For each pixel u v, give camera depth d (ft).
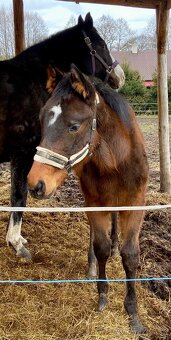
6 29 89.45
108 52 16.38
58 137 7.95
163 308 11.06
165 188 19.42
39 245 14.08
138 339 9.59
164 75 18.94
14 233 13.41
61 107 8.00
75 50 15.61
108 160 9.02
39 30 98.12
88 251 13.24
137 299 11.07
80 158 8.38
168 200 18.21
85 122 8.18
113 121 9.21
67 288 11.35
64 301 10.79
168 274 12.50
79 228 15.38
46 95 14.14
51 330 9.75
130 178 9.34
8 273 12.22
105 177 9.23
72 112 7.99
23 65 14.24
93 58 15.89
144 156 9.78
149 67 109.50
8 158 14.29
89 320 10.00
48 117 8.05
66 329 9.73
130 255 9.45
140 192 9.62
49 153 7.95
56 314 10.28
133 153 9.42
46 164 8.00
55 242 14.33
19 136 13.71
